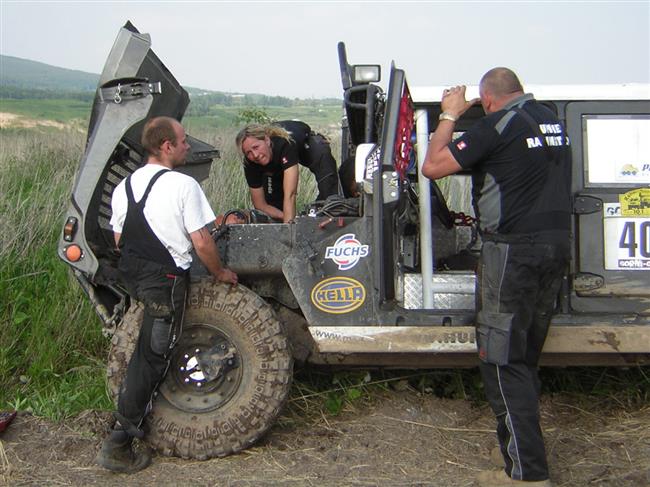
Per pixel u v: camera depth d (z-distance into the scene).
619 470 3.95
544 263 3.63
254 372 4.18
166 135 4.10
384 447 4.25
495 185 3.69
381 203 3.96
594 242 4.05
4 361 5.49
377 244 4.02
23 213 7.10
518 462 3.64
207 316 4.20
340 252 4.15
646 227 4.04
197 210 3.99
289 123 5.72
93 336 5.86
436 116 4.50
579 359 4.39
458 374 4.90
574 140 4.08
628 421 4.53
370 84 4.67
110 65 4.45
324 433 4.44
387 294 4.03
